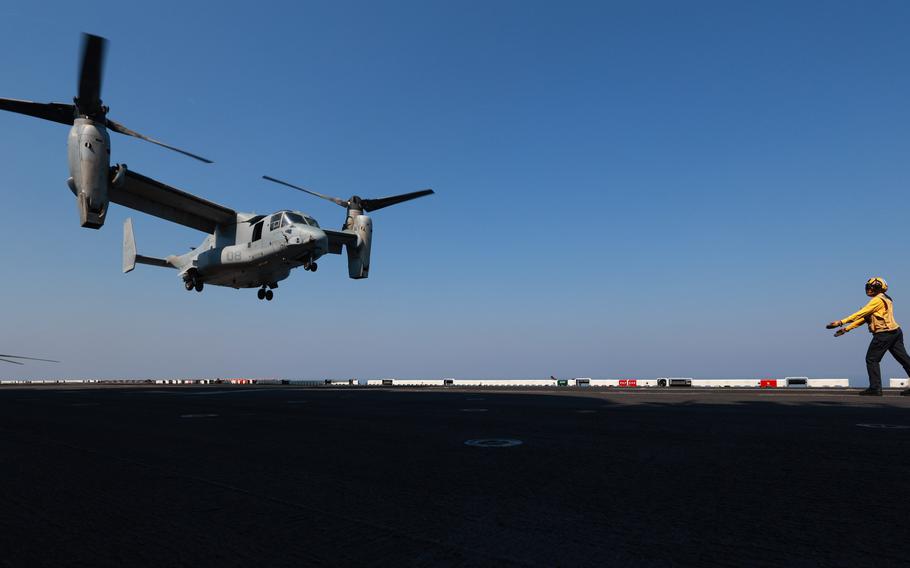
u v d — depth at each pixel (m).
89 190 17.02
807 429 5.82
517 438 5.38
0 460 4.33
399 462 4.11
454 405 10.46
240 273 26.03
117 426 6.86
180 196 23.28
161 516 2.70
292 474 3.69
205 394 16.58
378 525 2.50
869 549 2.09
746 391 17.70
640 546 2.16
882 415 7.52
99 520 2.65
